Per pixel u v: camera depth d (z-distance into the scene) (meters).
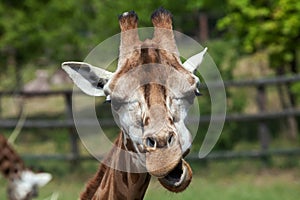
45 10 32.88
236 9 28.08
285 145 29.52
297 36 28.02
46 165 27.48
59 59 33.84
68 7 32.62
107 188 8.02
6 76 36.34
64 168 27.23
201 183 24.08
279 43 28.03
